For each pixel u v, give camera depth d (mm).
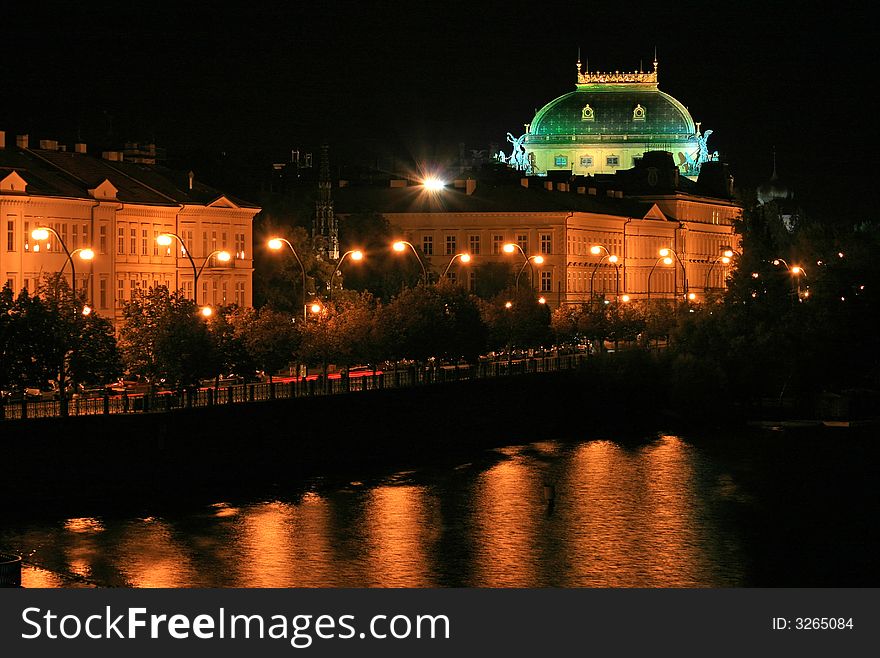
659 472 148875
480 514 126938
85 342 132625
